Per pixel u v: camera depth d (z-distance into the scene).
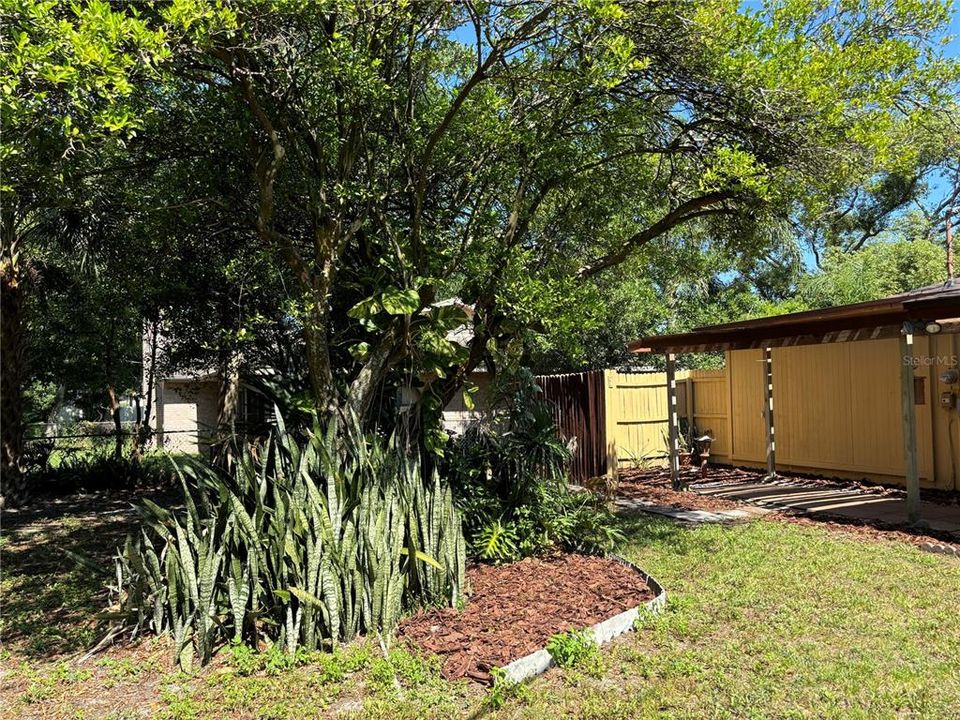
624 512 8.76
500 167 7.18
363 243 7.21
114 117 4.03
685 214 8.45
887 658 4.12
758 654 4.25
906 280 19.22
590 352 18.52
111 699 3.90
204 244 8.36
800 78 6.38
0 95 3.74
